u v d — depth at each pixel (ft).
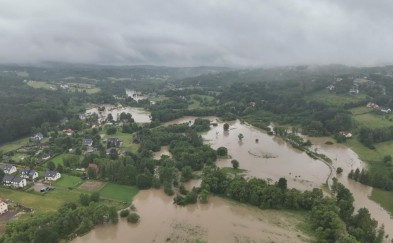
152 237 500.74
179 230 519.19
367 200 631.97
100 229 520.01
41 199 602.03
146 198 622.54
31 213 548.31
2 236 465.47
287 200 578.66
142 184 655.76
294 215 560.20
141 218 552.00
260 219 548.31
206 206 592.19
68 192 635.25
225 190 627.46
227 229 520.83
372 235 478.59
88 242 486.38
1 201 550.36
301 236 499.92
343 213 536.01
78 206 568.00
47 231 462.19
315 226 511.81
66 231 496.64
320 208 534.78
